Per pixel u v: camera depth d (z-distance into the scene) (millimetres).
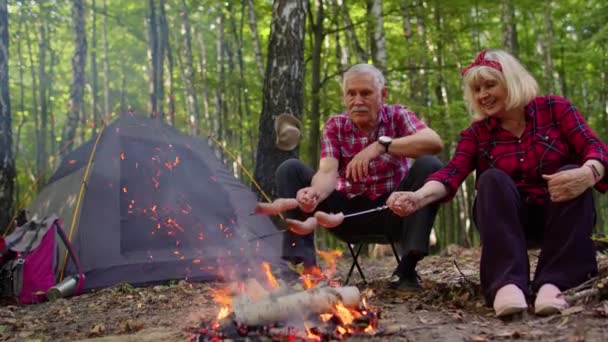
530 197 2844
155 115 6035
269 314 2285
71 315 3656
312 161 11586
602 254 3777
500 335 2184
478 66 2887
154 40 14062
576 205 2598
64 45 20016
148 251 5012
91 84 18688
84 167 5332
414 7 13023
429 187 2895
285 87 7512
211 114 18516
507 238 2607
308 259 3662
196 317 3148
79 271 4676
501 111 2883
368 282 3871
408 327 2430
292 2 7652
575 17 16562
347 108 3660
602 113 18812
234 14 16656
